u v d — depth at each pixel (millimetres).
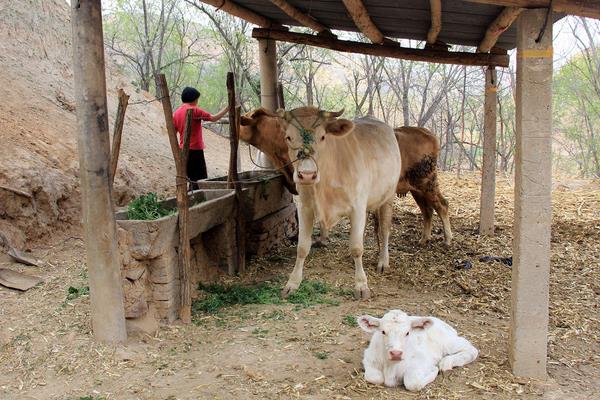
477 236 8617
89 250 4648
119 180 8172
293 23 8227
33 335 4781
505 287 6273
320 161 5371
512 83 13234
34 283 5723
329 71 18609
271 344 4758
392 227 9172
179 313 5316
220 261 6562
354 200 5793
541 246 4133
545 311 4195
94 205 4582
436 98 14133
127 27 14062
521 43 4016
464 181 12680
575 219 9500
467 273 6773
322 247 7891
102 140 4586
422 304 5730
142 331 4926
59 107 9016
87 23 4438
